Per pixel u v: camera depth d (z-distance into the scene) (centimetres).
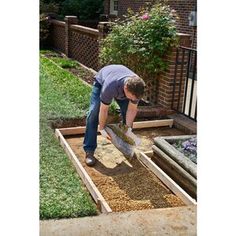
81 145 433
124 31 571
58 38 1158
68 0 1438
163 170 373
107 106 350
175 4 909
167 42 527
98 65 812
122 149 387
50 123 464
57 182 316
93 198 305
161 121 504
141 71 566
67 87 643
